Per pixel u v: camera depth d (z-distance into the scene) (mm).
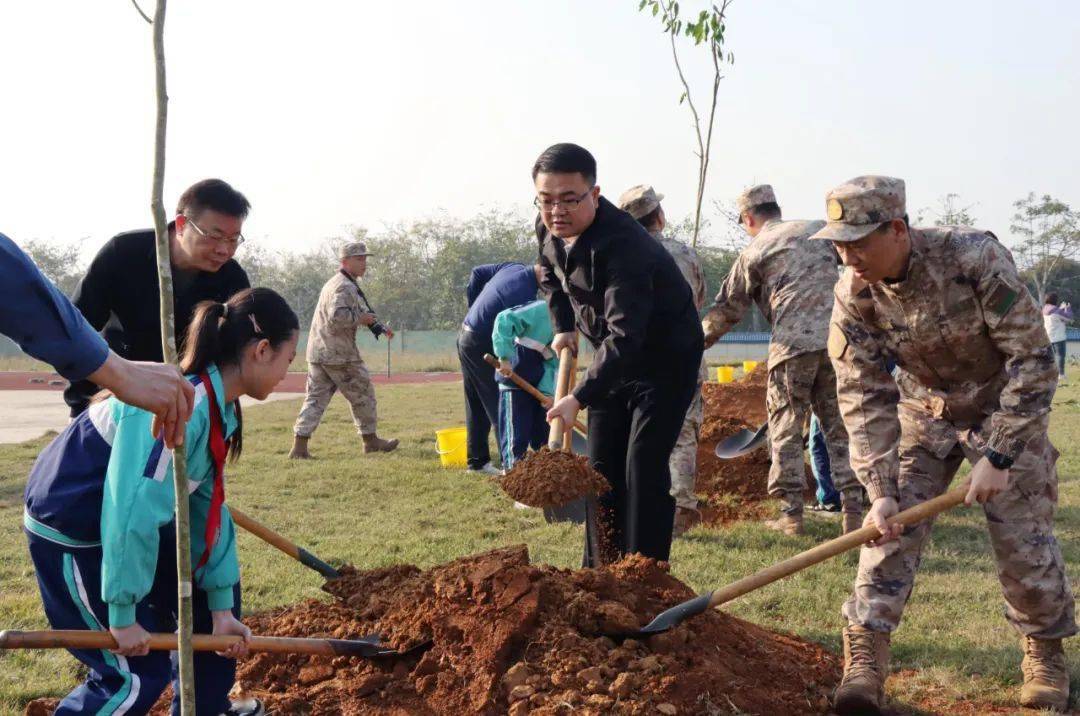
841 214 3742
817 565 6363
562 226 4789
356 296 11102
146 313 4695
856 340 4117
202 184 4426
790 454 7281
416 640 4016
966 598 5660
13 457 11375
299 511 8133
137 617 3248
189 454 3160
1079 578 6008
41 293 2490
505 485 5156
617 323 4719
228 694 3666
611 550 5383
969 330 3910
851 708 3986
